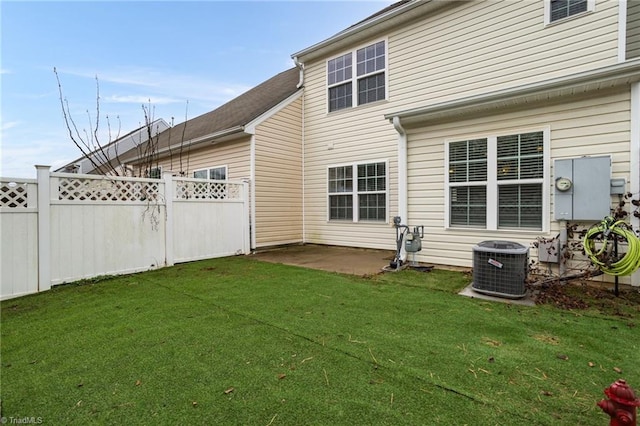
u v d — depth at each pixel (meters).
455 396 1.96
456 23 7.06
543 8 6.00
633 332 2.90
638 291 4.09
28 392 2.05
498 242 4.38
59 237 4.88
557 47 5.88
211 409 1.86
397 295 4.17
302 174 9.92
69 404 1.93
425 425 1.70
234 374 2.25
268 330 3.03
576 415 1.77
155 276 5.45
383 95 8.24
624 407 1.37
